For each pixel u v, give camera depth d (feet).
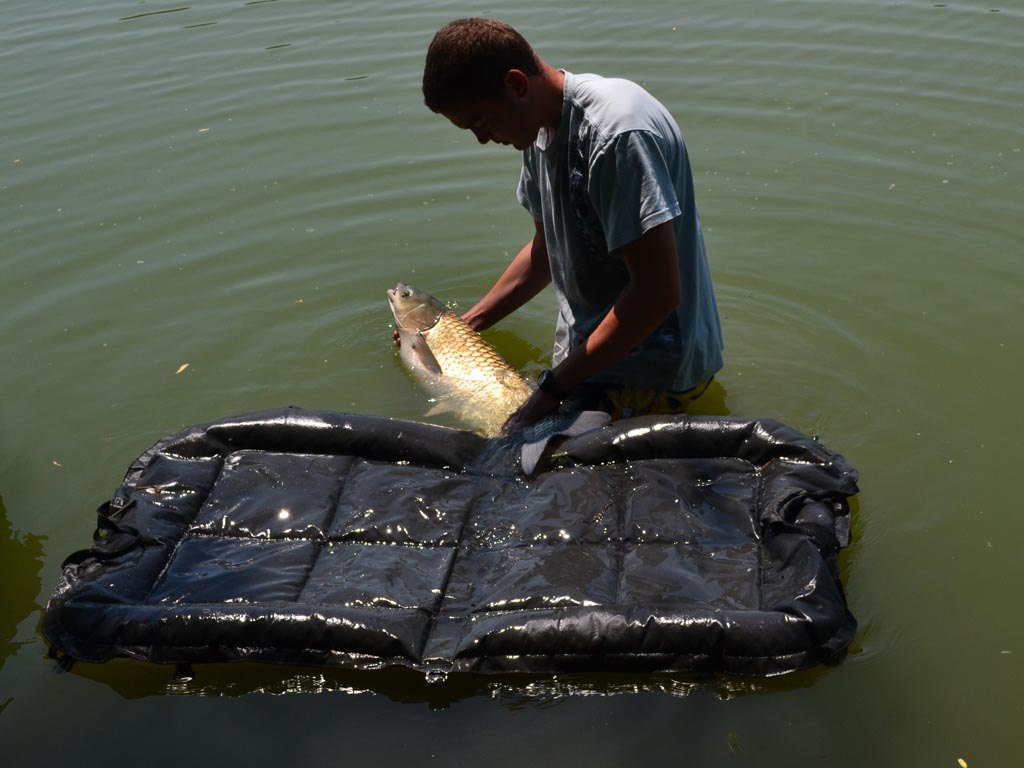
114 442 14.52
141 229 19.76
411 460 13.30
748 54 25.09
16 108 24.56
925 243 18.20
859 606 11.32
